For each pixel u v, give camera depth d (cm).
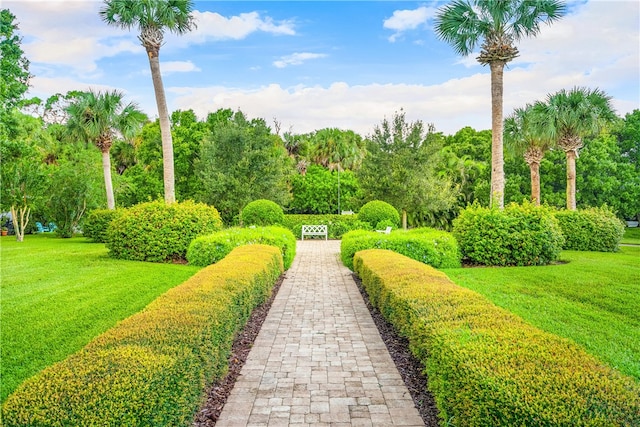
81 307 587
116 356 229
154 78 1348
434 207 2356
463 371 217
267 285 657
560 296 619
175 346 252
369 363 412
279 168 2609
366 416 303
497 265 952
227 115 2998
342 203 3462
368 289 653
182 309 339
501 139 1139
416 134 2369
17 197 1778
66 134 1981
